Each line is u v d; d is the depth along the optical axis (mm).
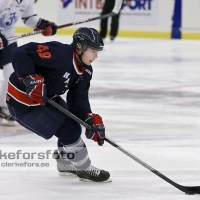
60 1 41500
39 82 9336
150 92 20500
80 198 9250
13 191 9586
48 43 9484
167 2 41406
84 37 9312
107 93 20141
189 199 9211
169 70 26391
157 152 12352
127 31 42000
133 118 15977
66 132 10109
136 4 41594
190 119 15969
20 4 14688
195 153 12289
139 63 28625
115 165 11312
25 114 9938
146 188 9844
